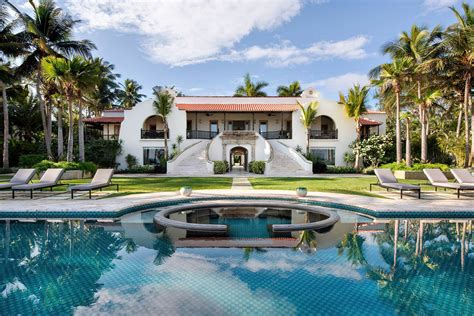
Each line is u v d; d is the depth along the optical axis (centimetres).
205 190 1241
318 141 2891
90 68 1894
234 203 896
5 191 1170
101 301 325
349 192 1184
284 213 866
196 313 295
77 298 335
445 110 3195
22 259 473
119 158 2827
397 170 2030
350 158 2788
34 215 762
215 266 436
